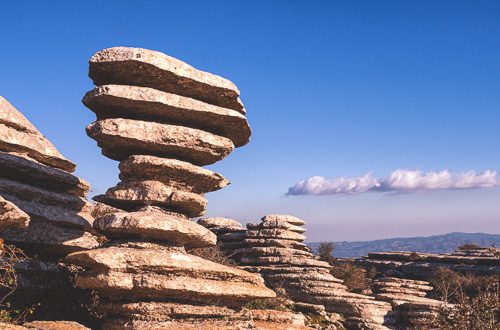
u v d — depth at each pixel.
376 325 26.36
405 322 28.17
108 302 13.00
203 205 14.43
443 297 30.98
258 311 17.91
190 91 14.34
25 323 12.31
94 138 14.02
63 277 15.02
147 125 13.85
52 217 15.11
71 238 15.52
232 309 13.85
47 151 17.11
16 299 13.60
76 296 14.92
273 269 30.23
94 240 16.20
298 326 16.86
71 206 16.17
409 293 34.69
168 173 14.23
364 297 28.55
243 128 15.31
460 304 20.08
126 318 12.63
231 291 13.25
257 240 32.09
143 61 13.43
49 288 14.41
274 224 32.38
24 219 11.23
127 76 13.88
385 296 30.67
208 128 15.04
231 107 15.08
